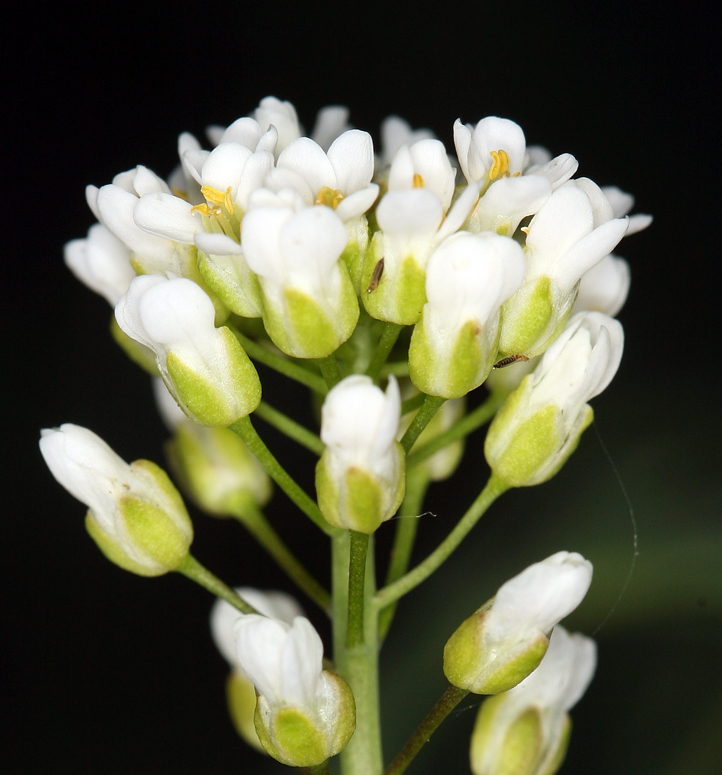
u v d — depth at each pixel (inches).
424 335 3.8
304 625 3.7
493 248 3.7
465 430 4.1
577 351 3.9
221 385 3.8
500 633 3.8
